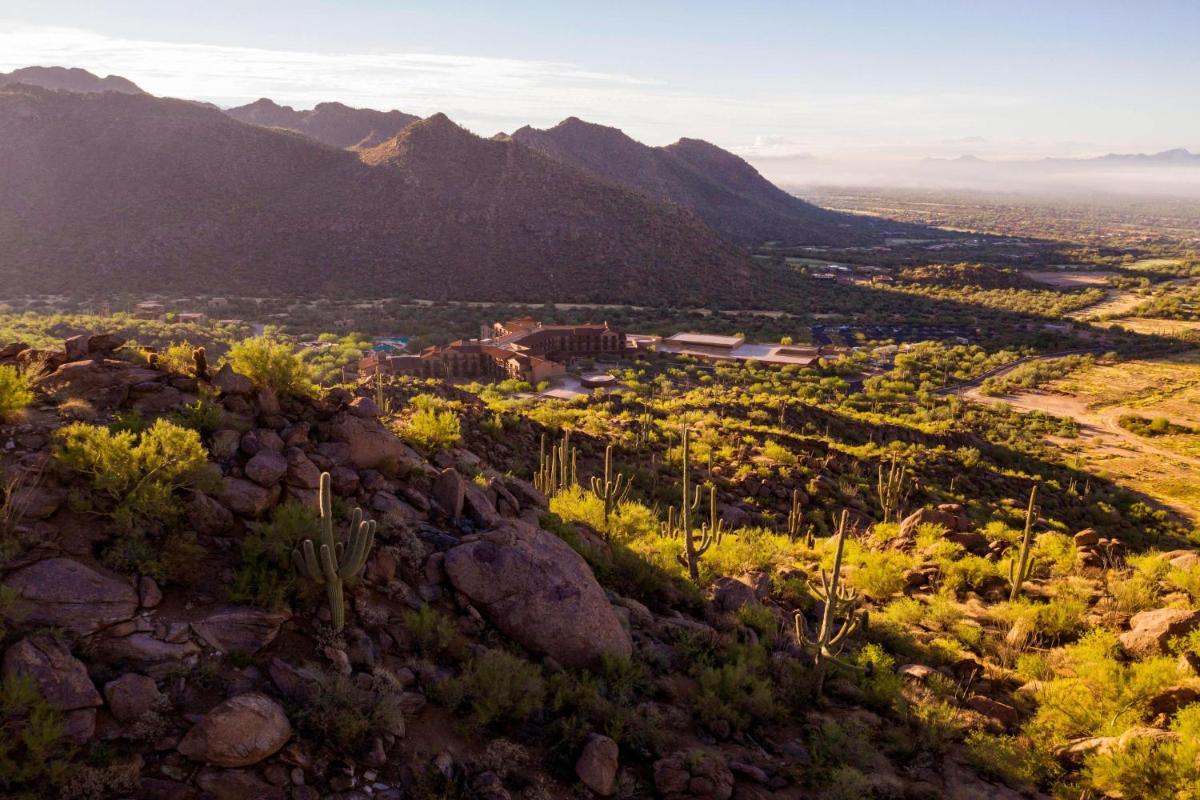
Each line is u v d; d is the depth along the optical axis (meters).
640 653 12.35
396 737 8.83
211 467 10.75
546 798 8.92
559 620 11.43
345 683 8.84
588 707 10.35
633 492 32.84
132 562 9.09
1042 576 20.66
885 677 13.15
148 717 7.67
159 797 7.18
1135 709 12.27
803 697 12.66
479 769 8.98
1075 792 10.54
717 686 11.94
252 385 13.63
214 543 10.03
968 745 11.63
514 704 9.90
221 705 7.82
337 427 13.59
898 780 10.61
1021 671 14.41
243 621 8.99
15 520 8.86
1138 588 17.52
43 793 6.91
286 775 7.84
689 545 17.14
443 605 11.45
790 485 36.91
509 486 17.72
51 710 7.30
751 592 16.22
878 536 27.08
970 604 18.50
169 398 12.59
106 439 9.93
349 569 9.65
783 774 10.38
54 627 8.04
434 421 16.95
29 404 11.50
